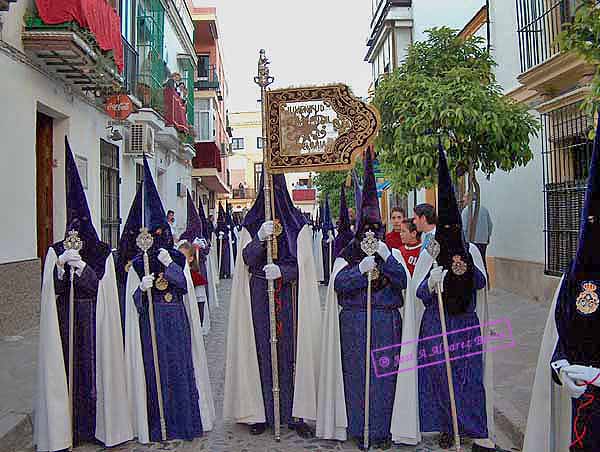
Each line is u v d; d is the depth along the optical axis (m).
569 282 3.42
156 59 17.59
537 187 11.89
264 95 5.70
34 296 9.63
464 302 5.07
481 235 11.10
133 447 5.31
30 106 9.83
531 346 8.16
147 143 15.41
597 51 5.50
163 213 5.65
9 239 9.11
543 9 11.12
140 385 5.38
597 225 3.26
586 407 3.37
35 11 9.80
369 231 5.20
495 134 8.05
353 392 5.24
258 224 5.84
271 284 5.48
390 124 9.47
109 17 11.55
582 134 9.86
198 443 5.40
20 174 9.47
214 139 34.12
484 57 10.29
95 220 12.85
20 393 6.34
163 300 5.47
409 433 5.11
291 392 5.64
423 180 8.77
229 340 5.73
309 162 5.64
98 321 5.34
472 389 5.12
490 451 5.07
